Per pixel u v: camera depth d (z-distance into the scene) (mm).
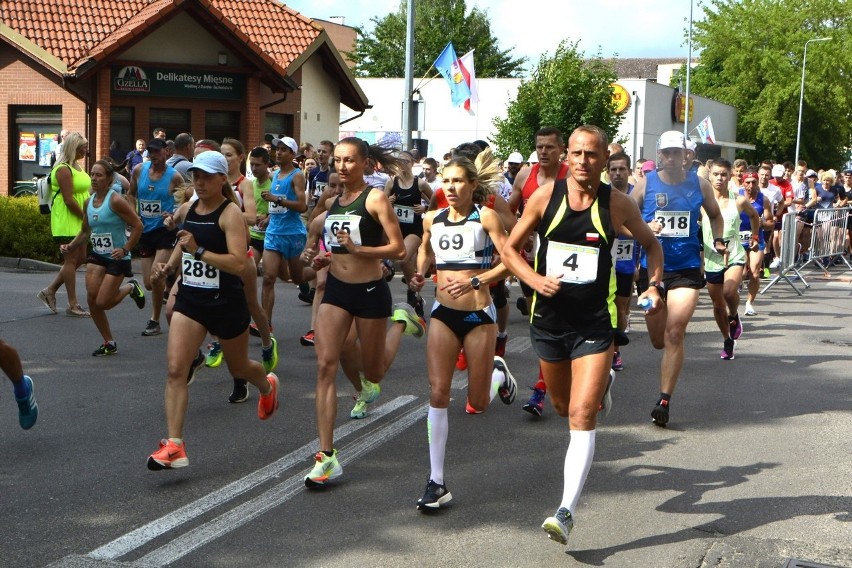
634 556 4684
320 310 5848
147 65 24453
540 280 4859
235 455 6207
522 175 8336
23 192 24359
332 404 5637
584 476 4777
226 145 8914
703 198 7445
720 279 9477
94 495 5414
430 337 5625
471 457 6270
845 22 58531
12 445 6355
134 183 10141
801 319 13008
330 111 30391
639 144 40406
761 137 58438
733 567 4559
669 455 6414
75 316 11375
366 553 4668
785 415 7539
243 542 4770
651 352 10180
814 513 5305
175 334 5773
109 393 7777
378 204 5902
